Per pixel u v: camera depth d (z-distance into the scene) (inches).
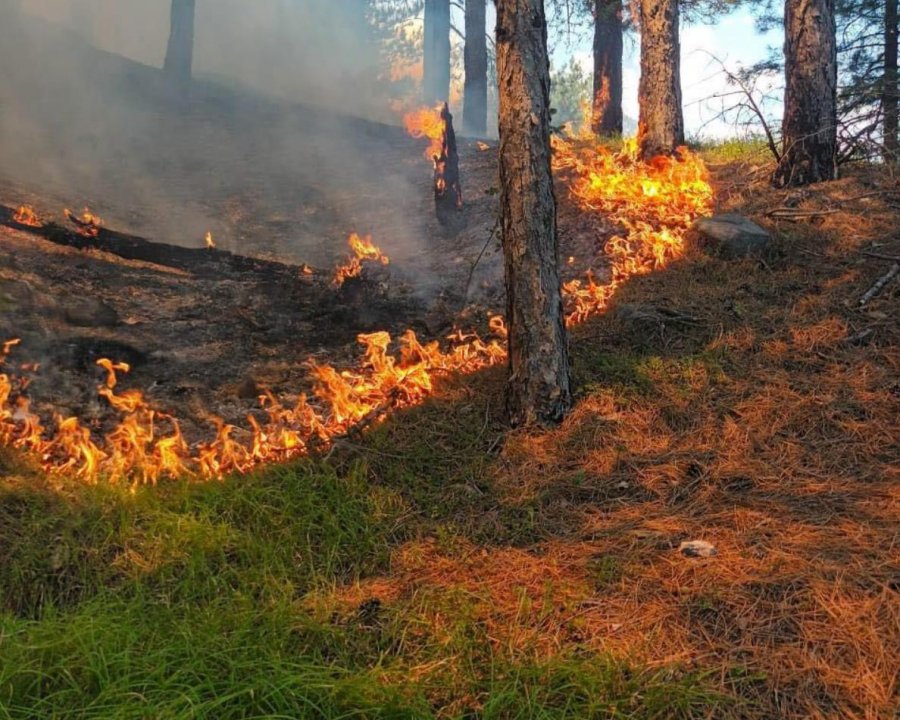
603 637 118.7
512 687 106.3
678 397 206.1
